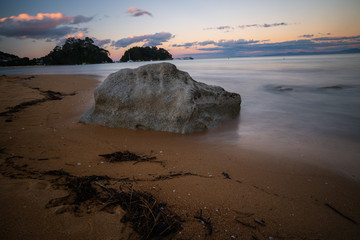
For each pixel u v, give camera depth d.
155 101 5.73
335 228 2.39
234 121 6.59
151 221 2.23
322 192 3.08
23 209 2.24
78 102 8.98
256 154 4.31
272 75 20.27
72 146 4.50
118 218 2.23
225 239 2.13
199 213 2.48
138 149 4.50
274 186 3.17
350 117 7.04
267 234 2.25
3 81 16.14
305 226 2.40
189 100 5.47
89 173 3.29
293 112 7.65
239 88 13.06
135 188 2.90
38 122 6.21
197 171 3.54
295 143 4.94
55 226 2.05
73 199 2.50
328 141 5.07
